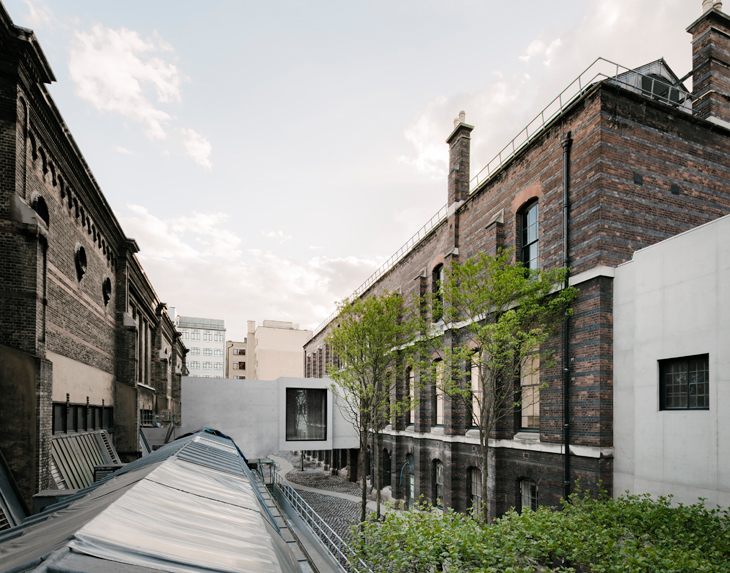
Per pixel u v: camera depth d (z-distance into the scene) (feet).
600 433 34.81
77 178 48.34
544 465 40.04
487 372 45.01
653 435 32.04
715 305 28.63
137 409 67.51
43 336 35.91
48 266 40.60
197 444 35.63
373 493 79.51
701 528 24.39
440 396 61.98
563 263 39.55
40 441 33.76
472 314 40.70
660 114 39.65
